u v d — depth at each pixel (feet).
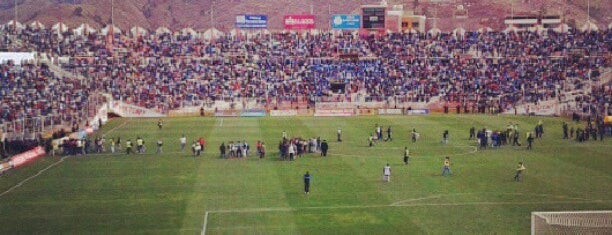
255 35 580.30
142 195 207.41
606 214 158.71
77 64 481.05
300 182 224.74
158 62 504.43
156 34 571.69
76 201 200.54
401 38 560.20
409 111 437.99
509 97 458.91
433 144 308.81
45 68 440.04
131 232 168.66
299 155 278.05
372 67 506.48
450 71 498.69
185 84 476.13
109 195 207.82
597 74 477.77
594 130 321.93
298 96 471.62
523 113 436.35
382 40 556.51
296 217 181.78
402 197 203.92
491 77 487.61
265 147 301.84
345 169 248.11
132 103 444.96
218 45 542.98
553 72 487.20
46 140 293.23
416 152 287.48
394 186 218.79
